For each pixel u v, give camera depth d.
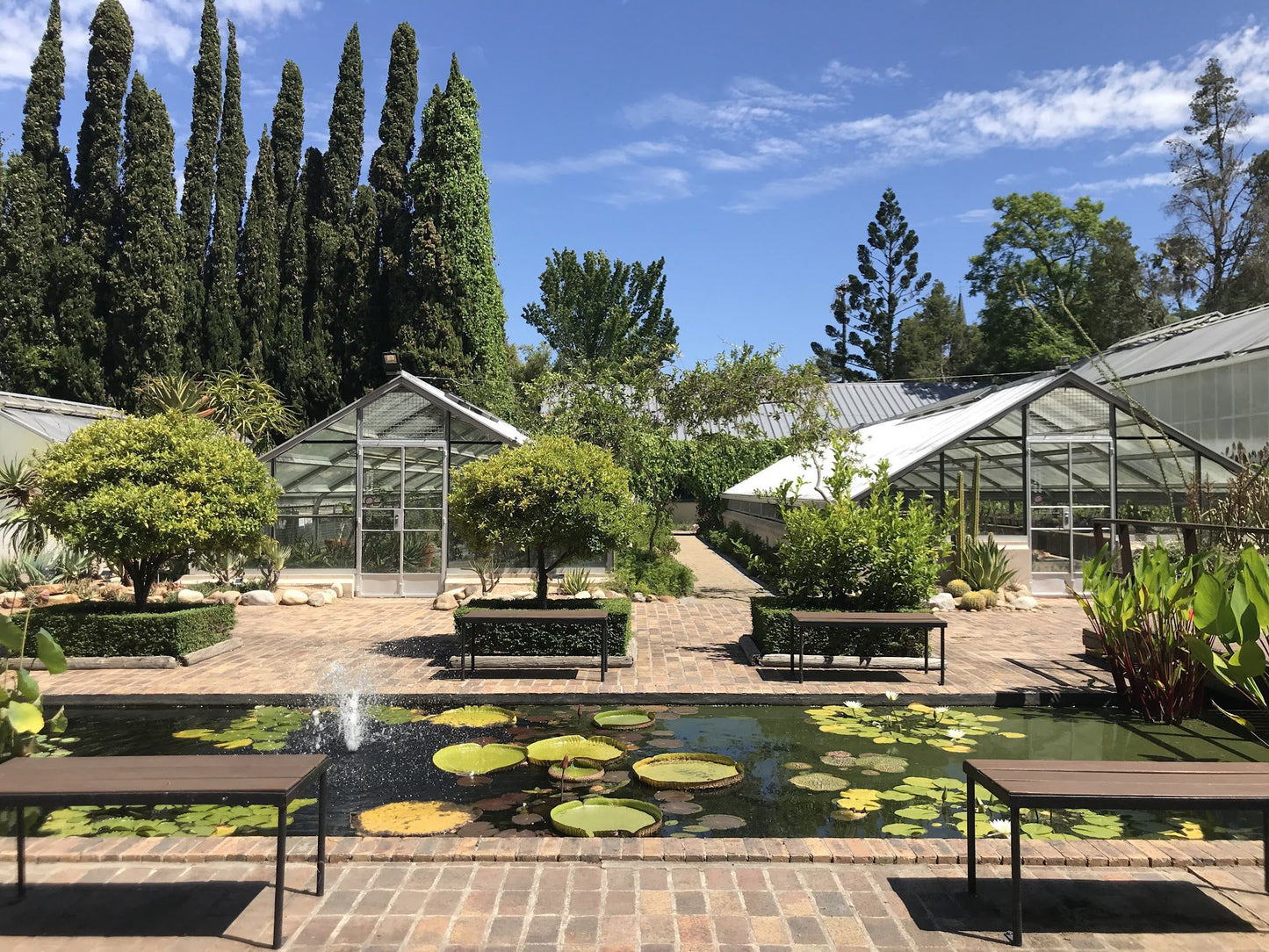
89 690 7.31
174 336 25.23
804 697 7.30
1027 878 3.69
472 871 3.72
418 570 14.57
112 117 25.61
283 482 14.51
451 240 27.95
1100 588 7.33
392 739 6.26
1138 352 22.77
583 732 6.48
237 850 3.89
